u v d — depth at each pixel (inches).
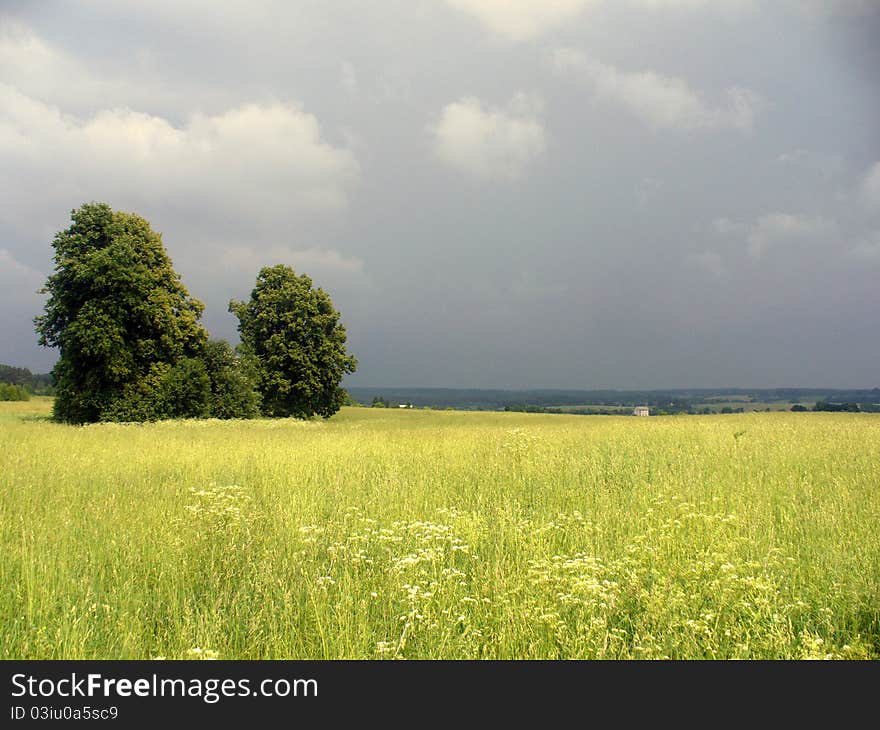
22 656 171.6
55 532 281.9
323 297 2241.6
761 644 177.3
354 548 252.2
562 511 342.3
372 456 597.0
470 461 544.1
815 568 229.3
